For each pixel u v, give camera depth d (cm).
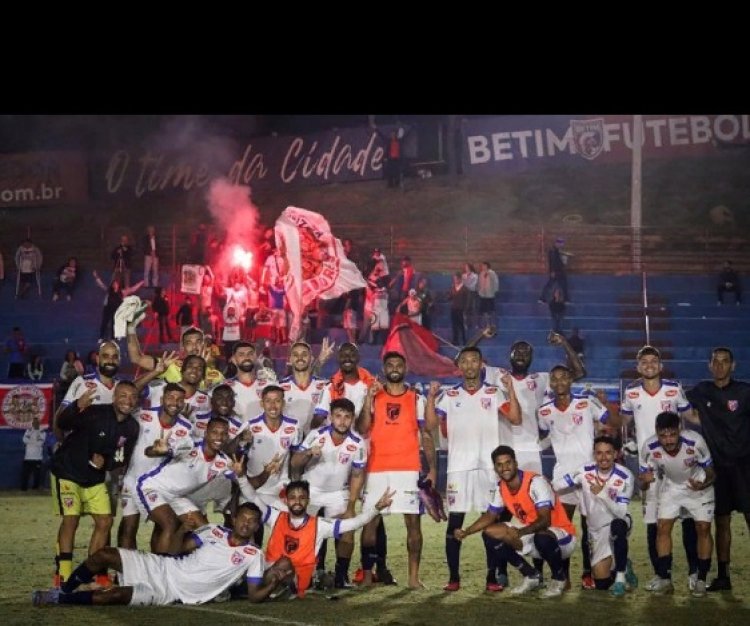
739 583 1052
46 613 857
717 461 1014
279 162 3825
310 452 1012
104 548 897
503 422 1093
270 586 916
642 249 3391
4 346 3008
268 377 1118
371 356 2739
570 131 3697
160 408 989
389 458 1032
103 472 961
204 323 2823
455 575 1013
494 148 3756
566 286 2945
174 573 902
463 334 2802
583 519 1050
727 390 1027
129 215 3788
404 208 3747
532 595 980
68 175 3794
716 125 3631
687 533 1021
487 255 3491
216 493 1015
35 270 3194
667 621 842
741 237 3578
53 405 2366
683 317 3091
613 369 2877
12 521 1652
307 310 2700
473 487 1039
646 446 1019
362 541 1050
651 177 3756
